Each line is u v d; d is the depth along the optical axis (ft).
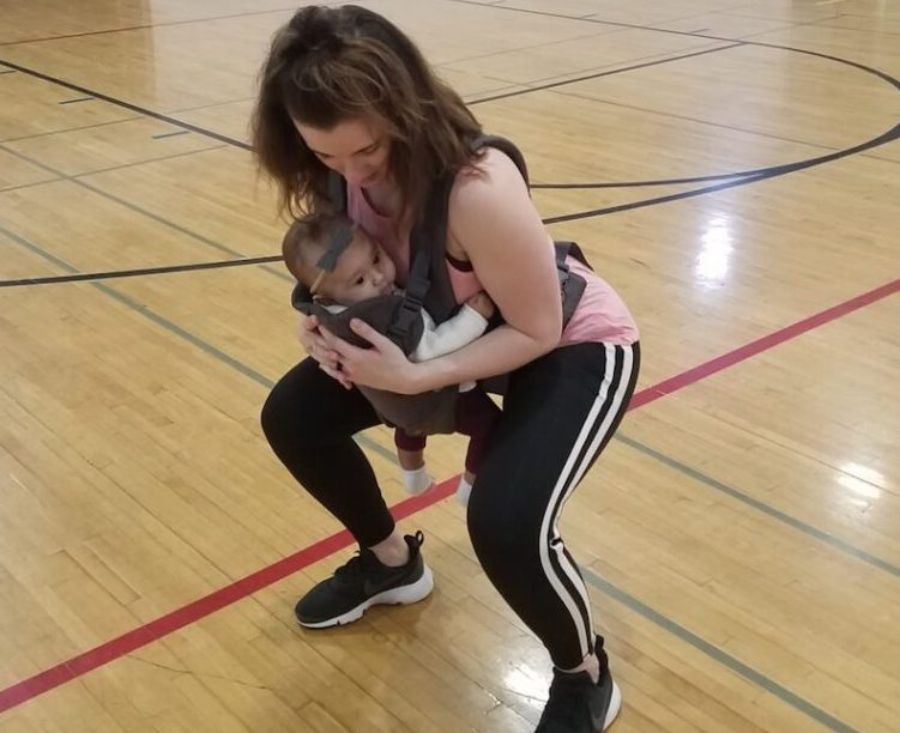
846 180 15.25
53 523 7.88
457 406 5.55
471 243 4.81
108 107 19.84
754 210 14.14
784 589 7.08
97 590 7.19
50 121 18.92
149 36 26.58
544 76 21.83
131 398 9.61
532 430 5.17
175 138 17.83
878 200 14.43
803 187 14.99
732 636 6.68
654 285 11.87
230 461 8.64
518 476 5.11
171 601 7.09
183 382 9.88
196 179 15.72
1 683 6.40
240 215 14.24
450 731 6.04
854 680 6.31
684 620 6.82
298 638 6.77
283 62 4.51
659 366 10.03
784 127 17.93
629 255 12.72
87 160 16.69
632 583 7.16
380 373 4.97
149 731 6.05
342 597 6.81
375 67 4.38
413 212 4.86
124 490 8.27
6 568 7.40
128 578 7.30
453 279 5.02
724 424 9.02
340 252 4.96
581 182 15.39
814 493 8.08
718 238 13.20
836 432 8.88
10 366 10.18
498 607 7.02
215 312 11.34
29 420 9.25
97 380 9.92
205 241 13.37
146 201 14.83
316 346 5.16
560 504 5.24
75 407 9.46
